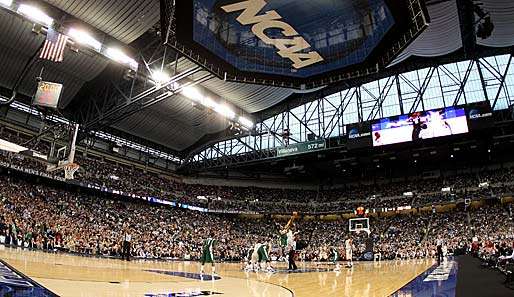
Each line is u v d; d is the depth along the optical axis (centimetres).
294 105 4525
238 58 2009
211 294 745
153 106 3672
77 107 3638
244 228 4728
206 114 3966
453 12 2844
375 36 1898
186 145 4616
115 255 2653
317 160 4922
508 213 4162
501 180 4466
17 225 2309
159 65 2994
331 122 4394
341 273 1572
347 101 4384
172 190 4572
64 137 2773
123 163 4378
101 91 3359
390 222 4769
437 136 3684
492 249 2005
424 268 1659
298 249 3997
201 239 3866
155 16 2347
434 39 3194
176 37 1798
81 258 1850
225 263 2688
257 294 779
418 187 4956
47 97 2447
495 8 2742
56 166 2628
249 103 3875
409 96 4144
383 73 4225
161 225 3831
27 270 877
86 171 3684
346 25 1912
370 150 4453
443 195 4612
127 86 3262
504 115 3841
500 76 3862
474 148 4447
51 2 2191
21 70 2911
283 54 2055
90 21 2375
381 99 4241
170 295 687
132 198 4047
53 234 2492
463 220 4328
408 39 1802
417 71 4147
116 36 2533
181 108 3772
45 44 2186
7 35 2522
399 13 1728
